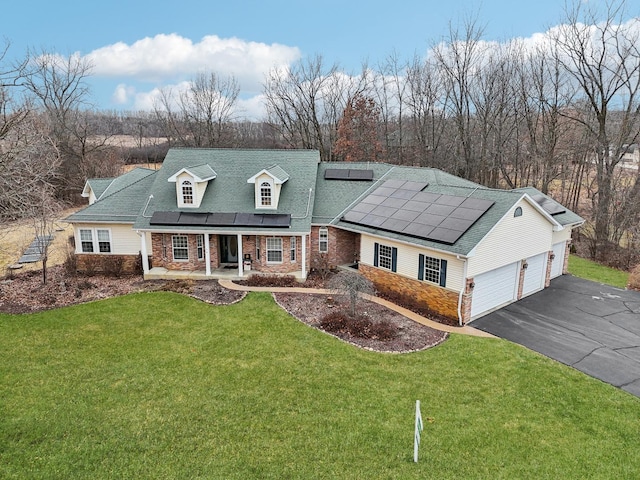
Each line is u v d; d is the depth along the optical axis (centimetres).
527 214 1980
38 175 2202
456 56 4253
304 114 5191
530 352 1545
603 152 3172
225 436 1095
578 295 2136
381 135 5281
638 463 1023
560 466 1012
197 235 2295
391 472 987
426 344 1603
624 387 1337
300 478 966
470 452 1055
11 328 1680
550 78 3744
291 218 2247
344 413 1195
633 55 3009
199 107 5722
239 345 1577
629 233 2975
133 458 1014
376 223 2155
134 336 1639
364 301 2011
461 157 4622
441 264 1828
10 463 988
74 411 1183
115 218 2319
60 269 2450
